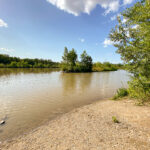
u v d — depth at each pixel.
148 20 4.16
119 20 4.53
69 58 49.41
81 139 3.80
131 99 8.26
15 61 82.94
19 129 4.77
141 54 4.42
